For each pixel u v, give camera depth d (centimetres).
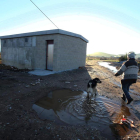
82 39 1276
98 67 1538
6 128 250
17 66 1223
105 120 309
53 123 284
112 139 238
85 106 386
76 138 232
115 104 411
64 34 964
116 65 1920
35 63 1088
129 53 412
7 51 1322
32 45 1085
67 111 351
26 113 324
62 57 996
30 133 239
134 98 471
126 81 409
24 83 611
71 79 756
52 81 682
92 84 445
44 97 453
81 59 1345
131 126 285
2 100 392
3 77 700
